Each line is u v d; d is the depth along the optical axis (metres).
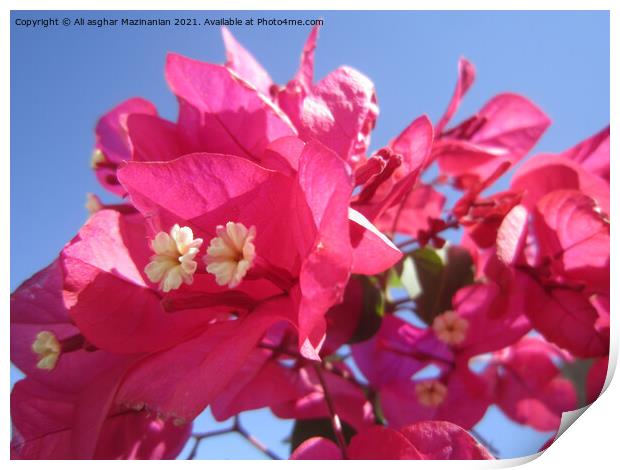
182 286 0.46
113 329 0.45
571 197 0.56
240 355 0.41
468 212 0.57
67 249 0.44
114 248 0.46
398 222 0.65
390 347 0.63
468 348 0.61
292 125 0.50
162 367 0.43
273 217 0.46
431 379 0.61
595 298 0.59
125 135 0.51
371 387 0.62
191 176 0.44
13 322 0.51
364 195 0.49
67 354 0.50
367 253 0.43
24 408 0.50
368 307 0.56
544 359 0.66
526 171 0.61
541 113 0.67
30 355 0.50
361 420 0.59
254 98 0.52
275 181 0.45
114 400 0.42
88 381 0.50
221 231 0.44
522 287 0.58
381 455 0.47
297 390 0.59
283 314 0.44
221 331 0.45
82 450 0.42
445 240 0.57
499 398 0.64
